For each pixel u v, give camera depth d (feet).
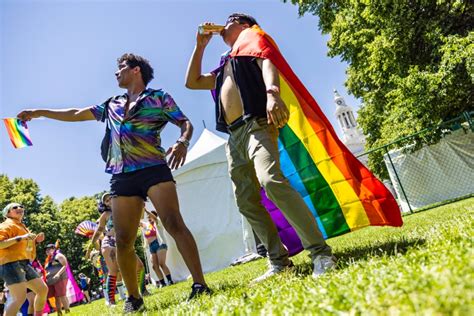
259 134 8.43
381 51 42.98
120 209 9.79
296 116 10.53
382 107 57.31
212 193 33.60
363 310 3.69
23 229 15.16
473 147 43.55
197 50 10.71
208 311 5.94
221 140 37.04
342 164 10.23
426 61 42.14
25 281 14.42
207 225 32.73
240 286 9.21
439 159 45.16
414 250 6.68
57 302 23.80
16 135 11.31
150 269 34.19
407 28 40.73
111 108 10.62
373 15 42.45
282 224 11.89
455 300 3.18
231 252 32.50
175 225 9.42
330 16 55.93
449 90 38.34
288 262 10.19
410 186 46.60
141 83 10.93
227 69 9.78
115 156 9.96
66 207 138.10
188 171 33.60
